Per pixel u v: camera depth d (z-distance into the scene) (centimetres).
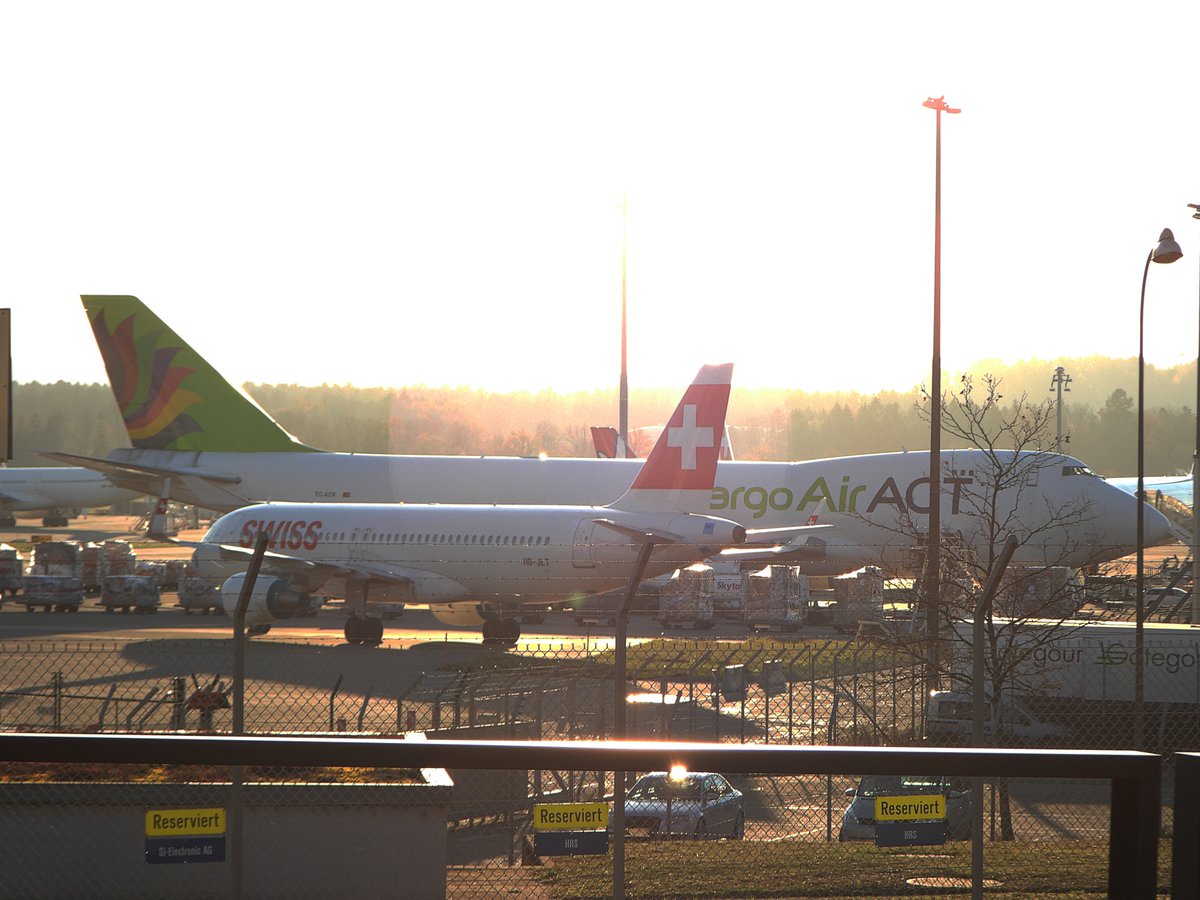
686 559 18088
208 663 14700
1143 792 2475
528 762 2464
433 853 5481
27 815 5378
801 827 8325
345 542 19362
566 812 3788
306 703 11731
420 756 2467
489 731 9125
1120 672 11081
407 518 19212
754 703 12750
